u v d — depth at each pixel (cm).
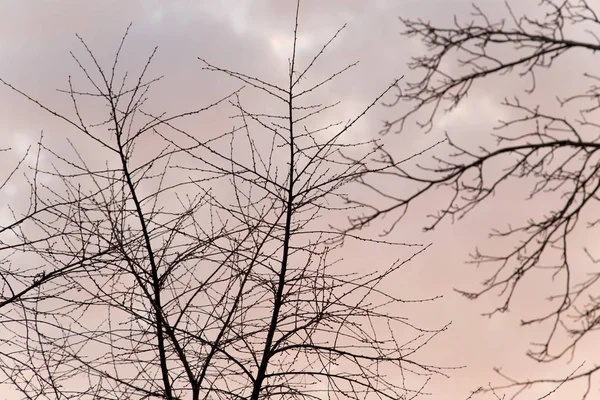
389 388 650
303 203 667
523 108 432
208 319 674
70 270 643
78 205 673
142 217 674
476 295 441
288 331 655
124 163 681
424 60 443
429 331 667
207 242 679
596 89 427
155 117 693
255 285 675
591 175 418
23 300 624
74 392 609
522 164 430
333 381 649
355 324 662
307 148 677
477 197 432
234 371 654
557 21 432
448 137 433
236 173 691
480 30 434
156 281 670
